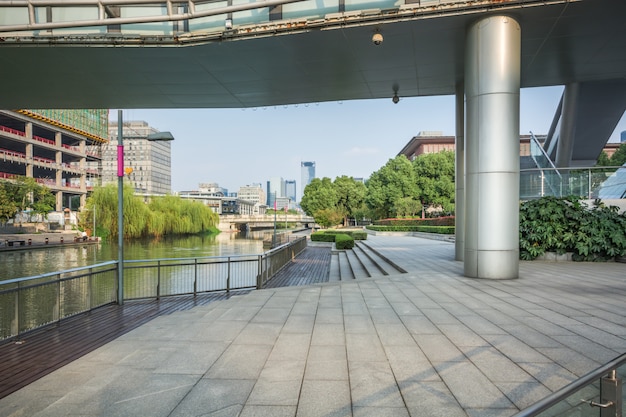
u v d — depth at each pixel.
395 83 16.22
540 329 6.22
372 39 11.87
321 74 15.09
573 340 5.64
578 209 16.16
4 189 57.44
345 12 11.16
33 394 4.17
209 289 12.40
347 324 6.71
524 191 19.34
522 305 7.95
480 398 3.88
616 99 20.17
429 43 12.51
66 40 12.38
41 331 7.45
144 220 65.94
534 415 1.88
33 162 80.62
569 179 18.69
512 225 11.18
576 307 7.73
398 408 3.69
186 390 4.17
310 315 7.37
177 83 15.92
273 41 12.18
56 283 7.88
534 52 13.49
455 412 3.60
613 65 14.77
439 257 17.98
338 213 73.00
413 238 39.41
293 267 20.30
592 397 2.07
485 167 11.15
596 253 15.55
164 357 5.21
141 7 12.77
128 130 144.62
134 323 8.19
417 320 6.89
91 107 19.39
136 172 143.50
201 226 81.19
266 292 9.65
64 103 18.61
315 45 12.51
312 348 5.47
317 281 15.48
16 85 16.06
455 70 14.80
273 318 7.18
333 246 33.16
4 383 4.79
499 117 11.01
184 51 12.82
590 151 24.16
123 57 13.34
